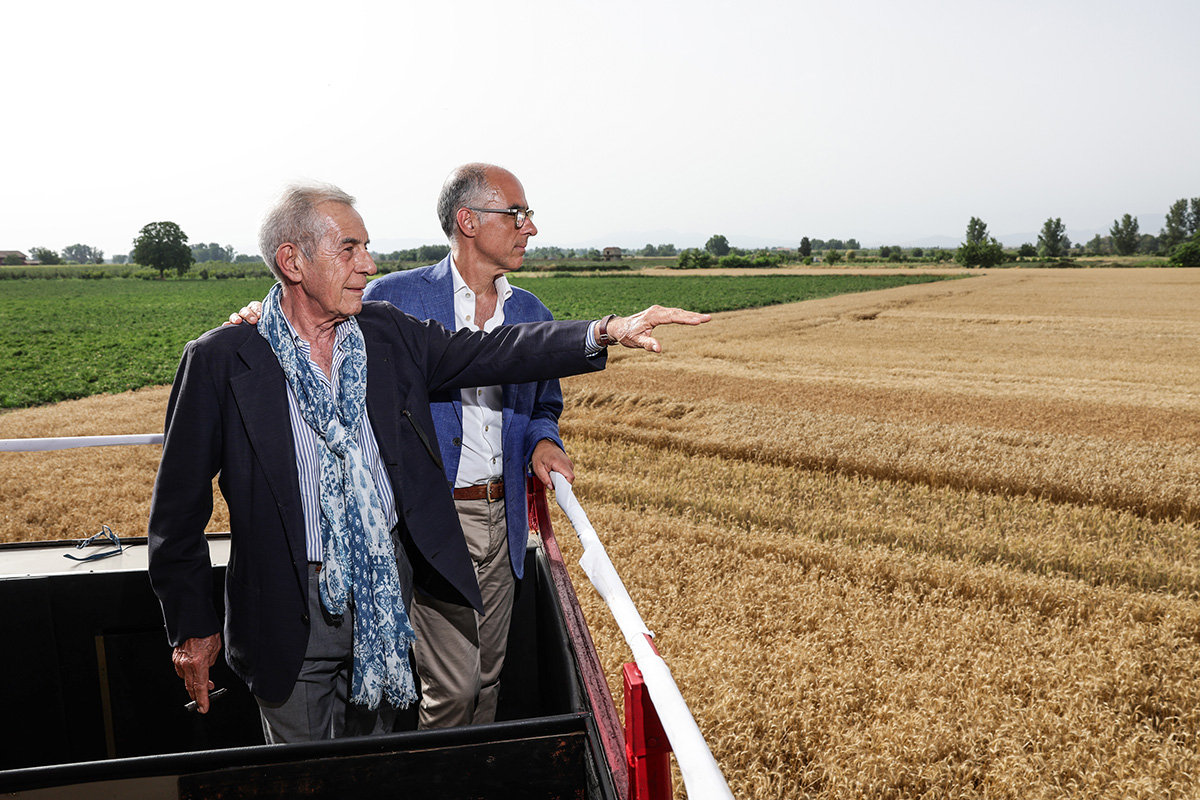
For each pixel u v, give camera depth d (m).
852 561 5.72
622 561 5.70
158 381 17.73
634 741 0.93
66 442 2.05
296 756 0.96
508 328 1.56
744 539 6.21
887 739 3.48
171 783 0.94
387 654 1.42
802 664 4.18
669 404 12.43
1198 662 4.40
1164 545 6.56
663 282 65.56
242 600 1.40
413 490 1.48
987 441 9.97
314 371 1.36
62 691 1.67
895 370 16.78
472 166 1.93
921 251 167.38
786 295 45.22
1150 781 3.19
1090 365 17.67
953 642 4.51
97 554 1.77
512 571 1.96
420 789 1.00
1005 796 3.20
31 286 81.19
